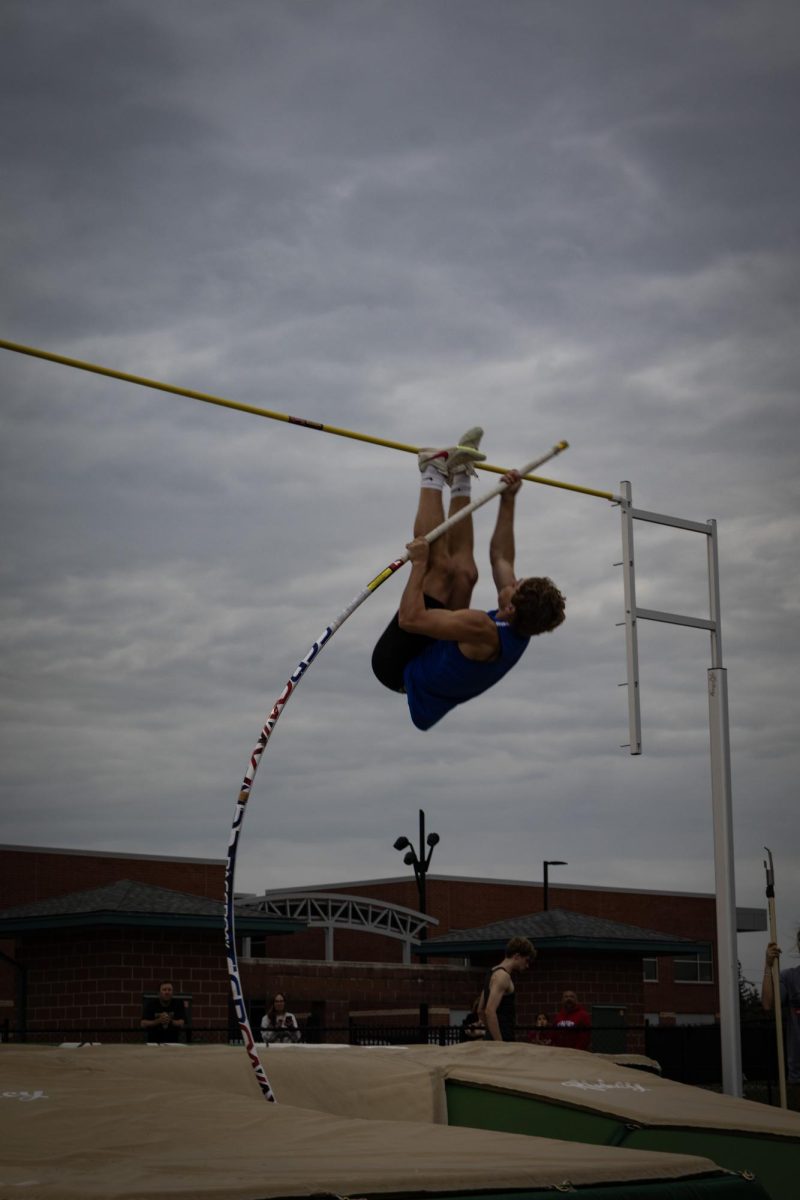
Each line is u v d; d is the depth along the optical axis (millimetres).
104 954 18438
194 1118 5008
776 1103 14023
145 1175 3852
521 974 23156
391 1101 7078
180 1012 14156
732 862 12133
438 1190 3930
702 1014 44500
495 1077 7234
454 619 5703
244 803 6211
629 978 23344
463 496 6441
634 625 12016
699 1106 7277
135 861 33031
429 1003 22391
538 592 5758
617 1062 10539
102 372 7520
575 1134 6848
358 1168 3998
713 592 12695
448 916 39000
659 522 12328
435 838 29531
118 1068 6645
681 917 44875
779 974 10188
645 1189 4297
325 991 21031
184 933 19062
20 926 19047
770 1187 6707
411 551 5949
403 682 6363
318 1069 7207
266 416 7867
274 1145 4500
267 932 20141
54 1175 3934
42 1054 6676
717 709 12484
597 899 42781
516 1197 4031
